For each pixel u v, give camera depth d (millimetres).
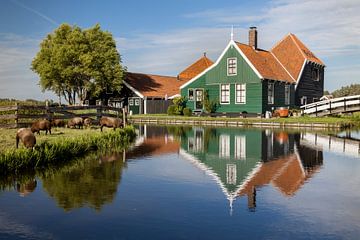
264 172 11141
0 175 10195
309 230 6289
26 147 11680
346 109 33188
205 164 12523
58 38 43125
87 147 14789
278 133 24656
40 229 6336
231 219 6801
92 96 44125
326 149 16469
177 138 21250
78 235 6074
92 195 8336
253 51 38094
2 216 6949
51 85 43875
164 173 10844
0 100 29125
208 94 37719
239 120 32562
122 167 11703
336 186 9344
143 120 38219
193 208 7441
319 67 46406
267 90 35406
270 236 6023
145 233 6145
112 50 42875
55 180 9719
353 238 5957
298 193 8641
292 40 44062
